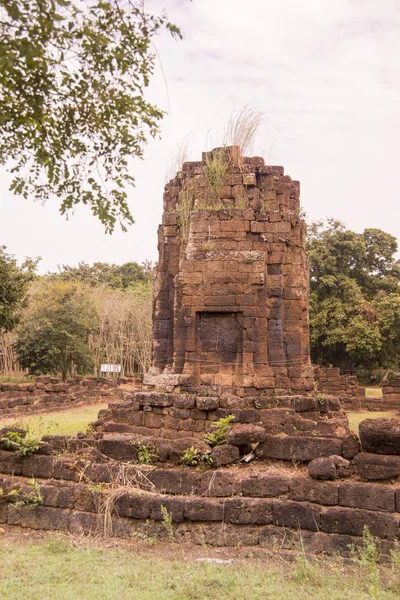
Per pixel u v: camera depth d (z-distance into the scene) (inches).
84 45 233.3
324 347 2058.3
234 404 472.1
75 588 219.9
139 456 329.7
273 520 280.8
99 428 484.4
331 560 259.4
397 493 263.6
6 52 199.6
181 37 245.0
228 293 609.9
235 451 321.1
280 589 220.5
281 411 464.8
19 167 279.3
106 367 1759.4
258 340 601.6
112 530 298.7
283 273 641.0
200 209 649.6
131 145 275.7
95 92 256.1
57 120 265.6
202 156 707.4
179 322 621.6
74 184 275.9
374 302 1926.7
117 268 2950.3
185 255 649.6
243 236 639.1
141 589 221.0
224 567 247.4
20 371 1829.5
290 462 315.0
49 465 333.1
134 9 233.6
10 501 323.0
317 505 275.7
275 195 668.7
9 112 244.1
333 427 457.4
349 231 2022.6
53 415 999.6
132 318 1963.6
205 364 604.4
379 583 226.2
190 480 304.3
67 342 1592.0
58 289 1660.9
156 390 593.0
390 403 1190.3
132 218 280.7
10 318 1006.4
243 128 700.0
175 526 292.2
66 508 312.7
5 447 346.9
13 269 1000.9
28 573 236.8
